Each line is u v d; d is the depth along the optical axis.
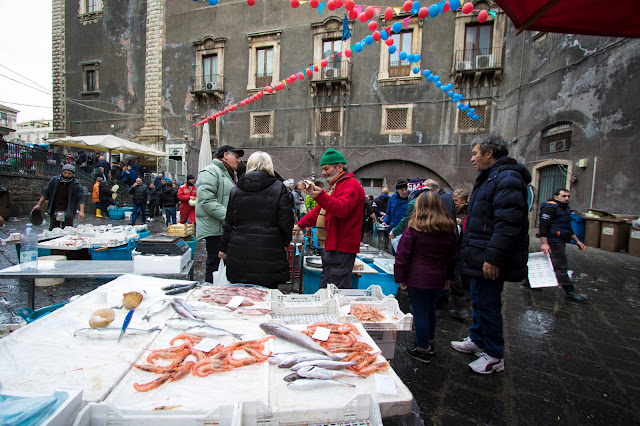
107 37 20.86
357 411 1.14
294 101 17.38
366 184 16.80
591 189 9.28
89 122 21.39
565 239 4.62
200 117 18.94
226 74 18.44
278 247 2.67
